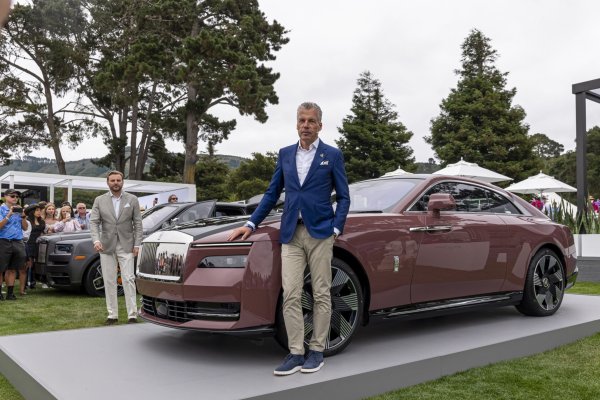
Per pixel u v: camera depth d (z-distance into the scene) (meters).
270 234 3.36
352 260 3.62
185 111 29.50
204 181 50.56
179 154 40.62
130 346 3.86
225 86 26.09
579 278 9.16
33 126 33.75
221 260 3.30
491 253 4.38
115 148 35.19
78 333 4.32
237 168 51.78
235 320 3.25
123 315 6.28
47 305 7.14
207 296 3.27
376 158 45.12
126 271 5.59
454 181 4.50
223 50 25.23
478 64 45.28
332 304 3.47
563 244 5.05
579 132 11.05
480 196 4.66
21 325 5.64
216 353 3.64
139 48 25.98
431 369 3.41
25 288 9.02
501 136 38.97
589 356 3.98
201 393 2.76
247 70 25.78
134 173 35.91
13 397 3.27
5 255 7.64
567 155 53.62
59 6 30.58
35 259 8.66
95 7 31.25
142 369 3.24
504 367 3.68
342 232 3.30
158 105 37.00
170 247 3.53
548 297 4.91
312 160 3.23
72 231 8.59
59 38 31.80
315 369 3.10
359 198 4.33
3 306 7.05
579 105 11.08
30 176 14.93
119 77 26.23
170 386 2.89
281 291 3.34
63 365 3.33
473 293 4.29
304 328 3.38
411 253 3.85
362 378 3.07
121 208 5.59
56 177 15.41
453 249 4.11
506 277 4.52
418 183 4.29
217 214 8.37
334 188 3.33
